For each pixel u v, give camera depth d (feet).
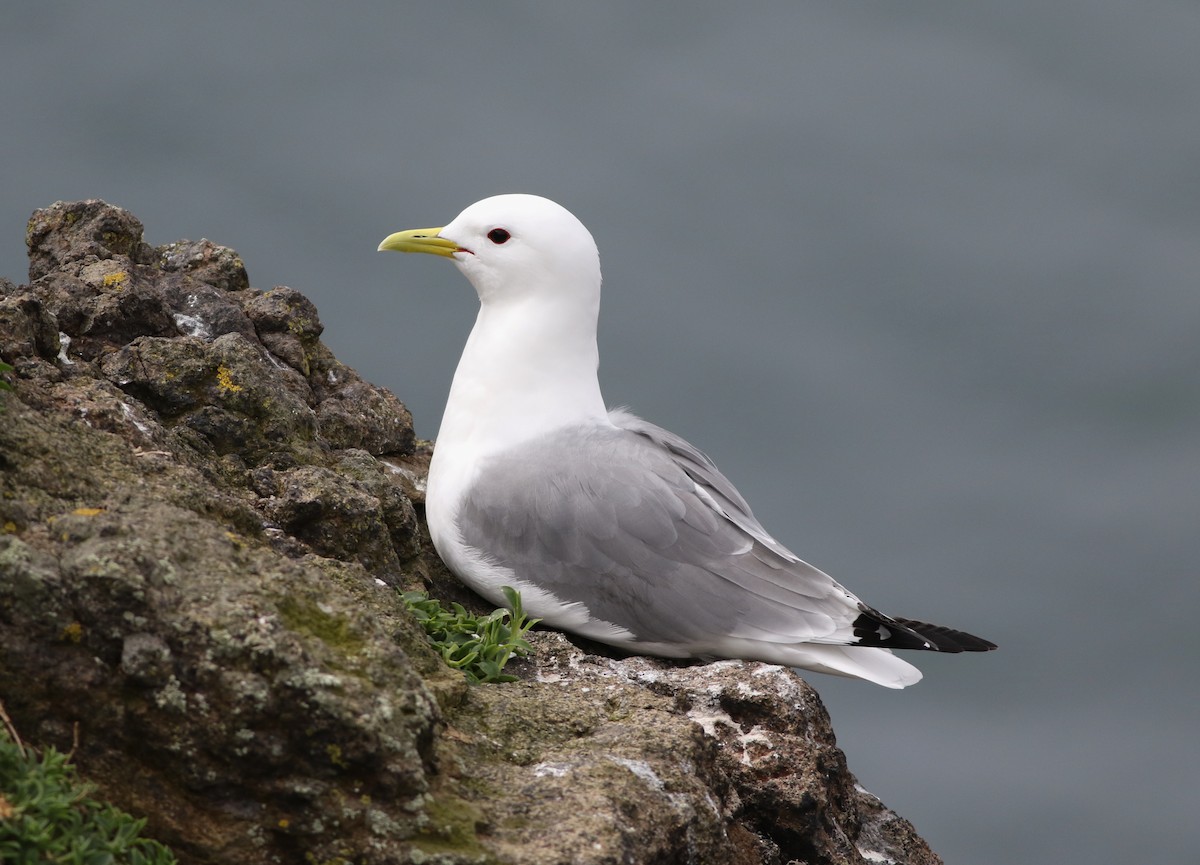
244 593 19.03
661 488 28.40
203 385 28.19
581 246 30.53
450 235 30.94
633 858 19.84
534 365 30.19
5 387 21.83
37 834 16.62
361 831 18.58
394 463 32.89
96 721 18.33
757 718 25.40
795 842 24.34
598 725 22.74
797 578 28.22
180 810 18.53
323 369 32.94
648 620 28.25
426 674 22.21
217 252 32.94
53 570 18.30
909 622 28.94
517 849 19.11
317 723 18.34
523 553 28.71
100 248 30.96
